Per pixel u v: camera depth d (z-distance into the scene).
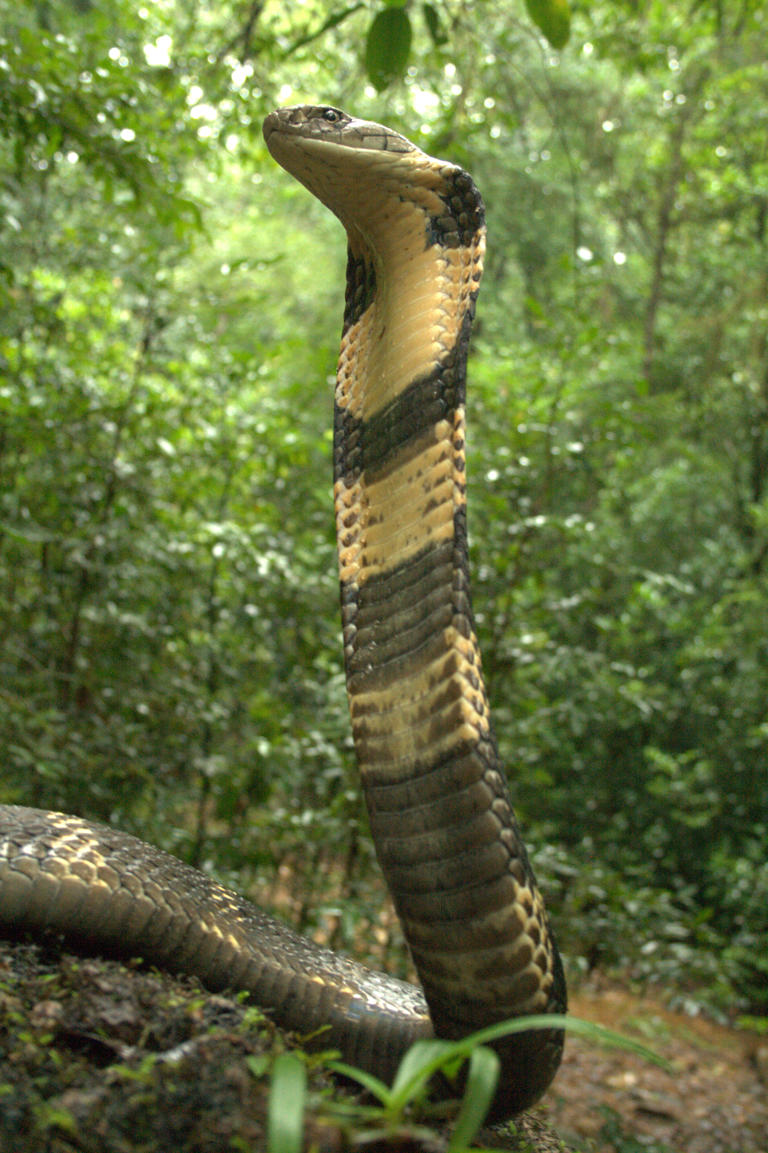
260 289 6.54
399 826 1.91
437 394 2.08
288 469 5.84
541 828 6.82
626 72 8.55
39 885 2.11
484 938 1.87
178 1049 1.65
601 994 6.71
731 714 8.30
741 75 11.90
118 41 5.07
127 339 5.70
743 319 12.36
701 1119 4.96
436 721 1.89
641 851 7.88
